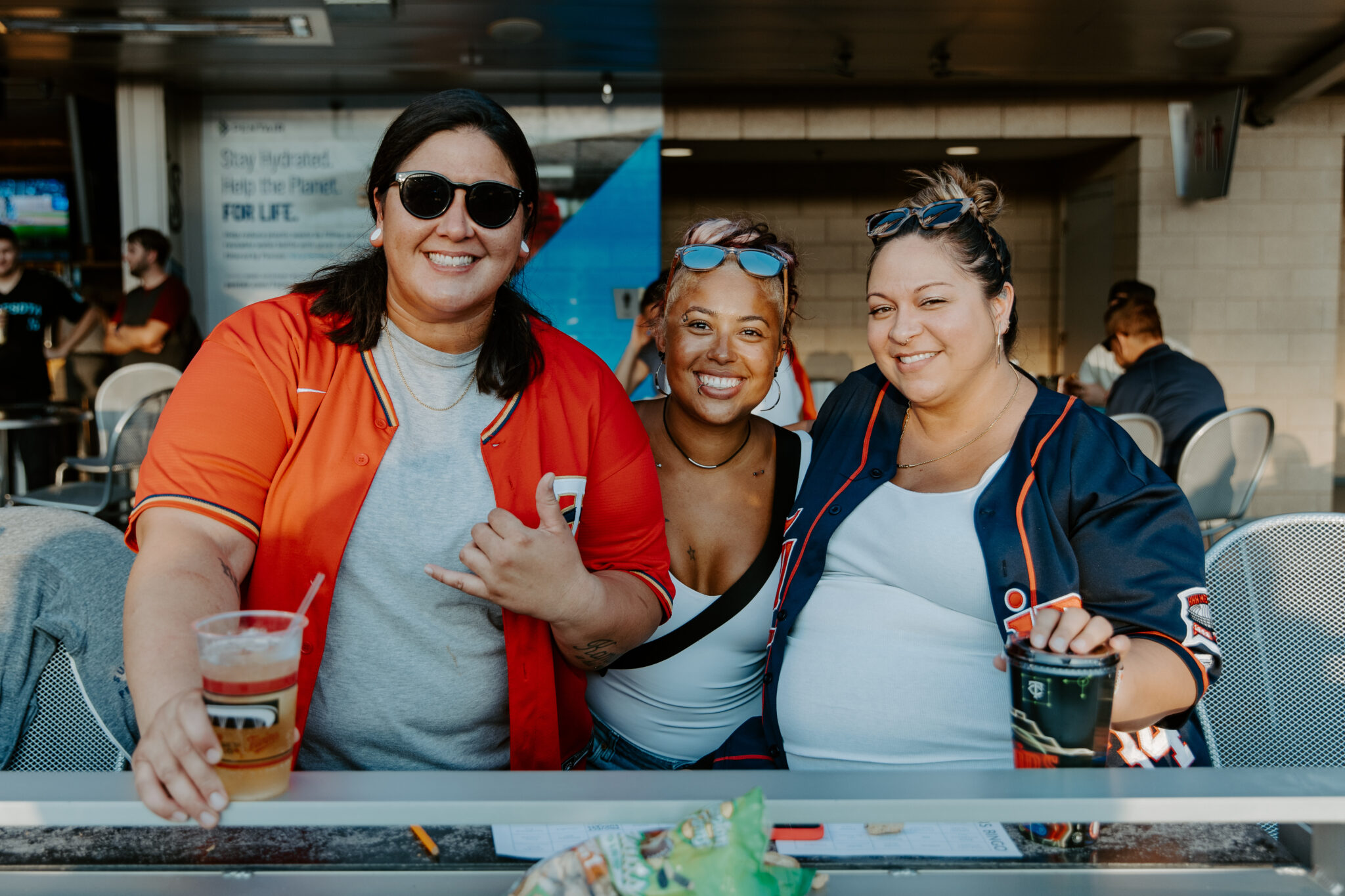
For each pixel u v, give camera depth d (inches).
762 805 28.3
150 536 41.8
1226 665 58.8
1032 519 47.8
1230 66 230.7
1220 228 257.1
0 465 196.5
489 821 30.7
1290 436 262.2
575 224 247.1
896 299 50.3
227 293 249.8
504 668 48.6
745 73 234.2
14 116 279.6
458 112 43.6
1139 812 31.3
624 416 51.6
